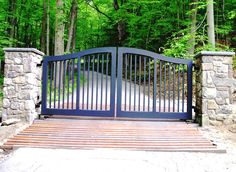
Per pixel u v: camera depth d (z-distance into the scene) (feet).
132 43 55.47
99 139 17.54
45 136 17.76
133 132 18.61
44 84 21.57
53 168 12.87
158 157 15.01
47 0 56.24
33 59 20.99
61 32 39.96
